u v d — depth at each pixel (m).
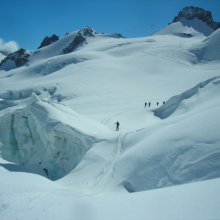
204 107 28.27
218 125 22.70
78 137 30.61
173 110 42.41
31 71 115.31
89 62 96.69
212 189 14.96
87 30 169.88
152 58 97.19
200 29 165.25
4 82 107.50
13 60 166.62
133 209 15.30
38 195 19.58
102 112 49.81
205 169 19.77
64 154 31.89
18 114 37.78
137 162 23.08
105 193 21.09
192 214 12.82
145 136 26.80
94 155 27.06
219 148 20.61
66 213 16.39
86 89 69.19
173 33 157.75
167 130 25.16
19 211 17.25
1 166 27.61
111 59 100.88
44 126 33.16
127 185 21.55
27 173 26.00
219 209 12.60
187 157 21.22
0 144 37.03
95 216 15.36
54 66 108.81
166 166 21.50
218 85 34.53
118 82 76.75
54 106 36.38
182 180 19.94
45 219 15.85
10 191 20.62
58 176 31.23
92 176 24.20
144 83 75.94
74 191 21.59
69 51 157.75
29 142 36.25
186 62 94.56
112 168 24.03
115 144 27.66
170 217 13.16
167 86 72.75
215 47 99.69
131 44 119.50
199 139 22.12
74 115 35.72
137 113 46.53
